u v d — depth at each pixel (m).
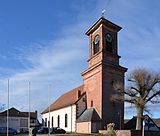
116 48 67.50
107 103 62.41
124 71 66.31
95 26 67.81
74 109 70.75
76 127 68.25
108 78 63.62
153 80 56.19
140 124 55.16
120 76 65.50
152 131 53.50
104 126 60.62
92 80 67.19
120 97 58.91
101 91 62.31
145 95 56.06
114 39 67.75
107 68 63.81
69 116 73.69
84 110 69.81
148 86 56.09
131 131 50.78
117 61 66.69
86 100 69.88
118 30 68.69
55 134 65.44
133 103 56.53
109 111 62.31
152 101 56.31
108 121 61.66
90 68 67.69
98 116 62.31
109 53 65.62
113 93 63.22
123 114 63.97
